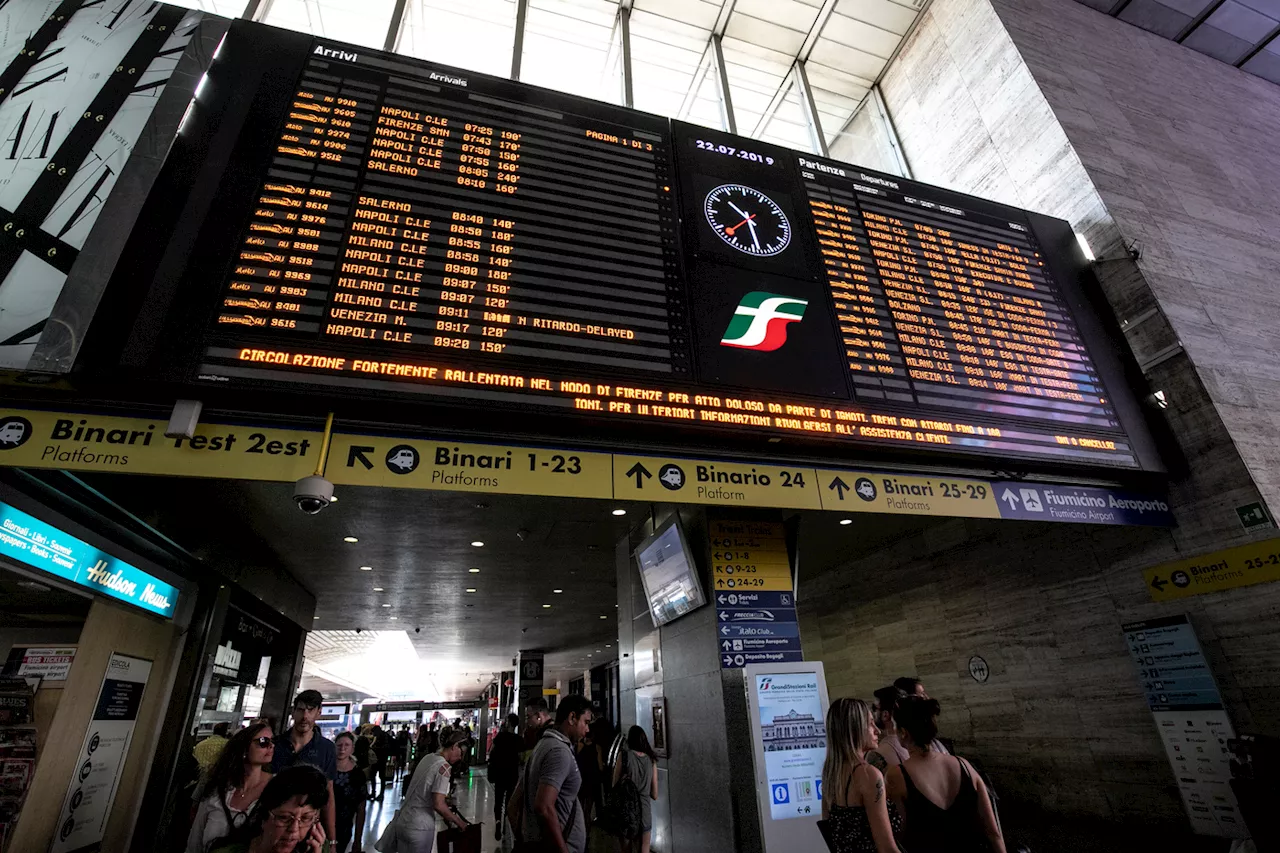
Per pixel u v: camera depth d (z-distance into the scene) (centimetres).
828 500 483
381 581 921
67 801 448
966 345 603
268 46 503
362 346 400
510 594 1062
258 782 261
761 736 476
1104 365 668
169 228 401
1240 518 605
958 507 525
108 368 349
